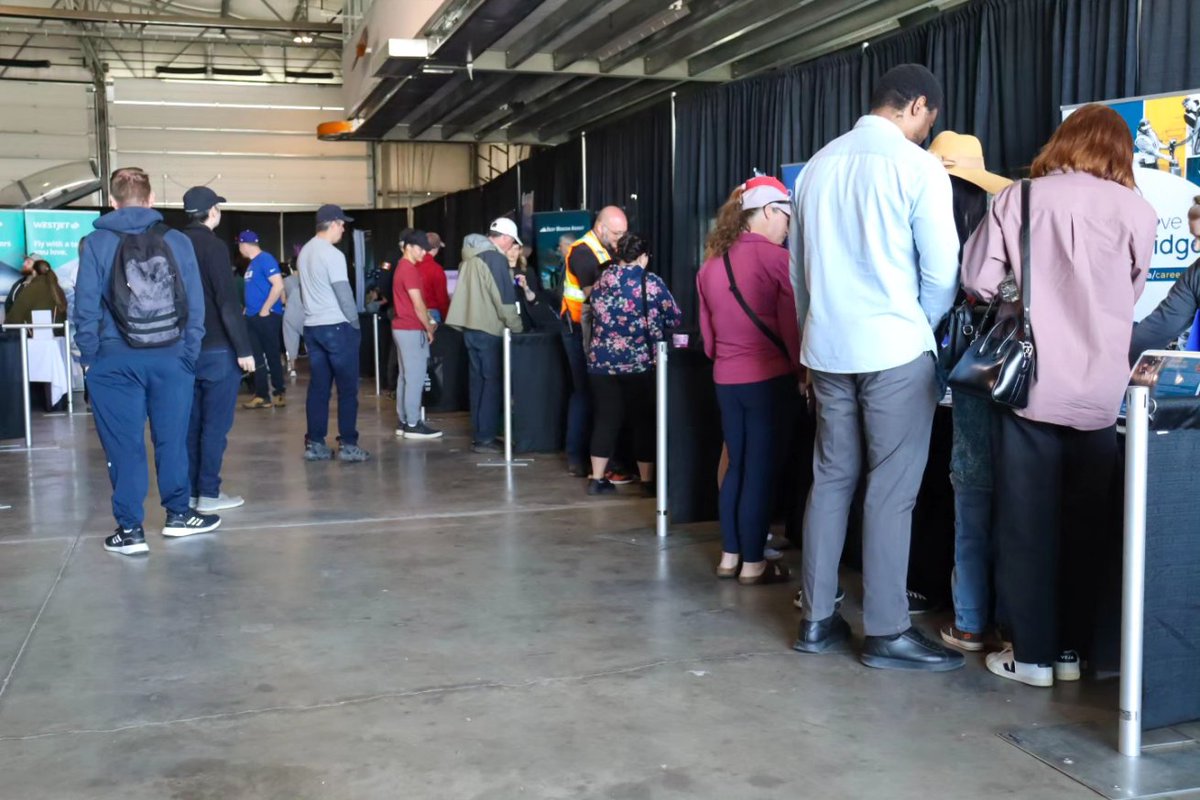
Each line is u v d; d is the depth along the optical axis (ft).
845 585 12.57
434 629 11.15
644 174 35.91
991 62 20.08
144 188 13.93
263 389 32.17
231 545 14.85
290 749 8.27
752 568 12.62
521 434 22.49
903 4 24.48
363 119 42.39
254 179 65.10
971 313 9.68
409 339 24.62
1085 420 8.67
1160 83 16.46
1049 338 8.61
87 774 7.88
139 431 14.29
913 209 9.08
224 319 16.35
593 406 19.35
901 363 9.34
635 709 8.99
